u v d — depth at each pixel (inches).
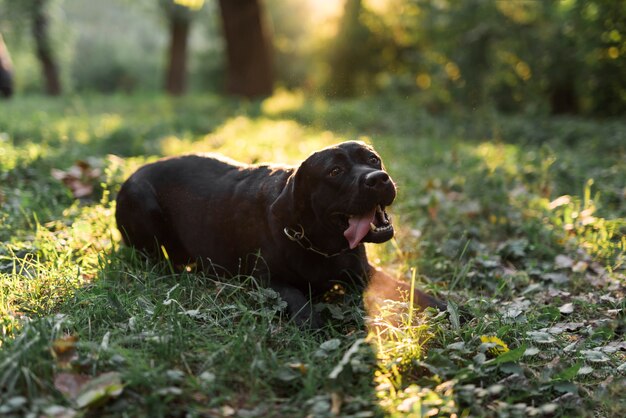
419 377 130.7
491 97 657.6
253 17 730.8
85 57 1818.4
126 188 183.3
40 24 1159.6
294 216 150.6
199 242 173.9
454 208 248.1
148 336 130.3
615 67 562.6
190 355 127.0
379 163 150.7
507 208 247.6
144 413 108.9
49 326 131.0
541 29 647.1
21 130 414.9
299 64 1357.0
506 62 669.9
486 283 187.6
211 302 154.6
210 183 175.9
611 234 219.8
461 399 121.6
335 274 159.5
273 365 125.6
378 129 538.6
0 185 257.3
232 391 119.2
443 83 690.2
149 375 115.5
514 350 130.6
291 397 118.3
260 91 745.6
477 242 218.2
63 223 214.7
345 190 142.2
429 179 283.0
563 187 286.7
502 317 157.1
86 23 2066.9
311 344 137.6
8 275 163.8
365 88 967.0
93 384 112.3
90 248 190.5
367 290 165.5
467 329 149.2
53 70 1213.1
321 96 936.3
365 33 946.7
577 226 224.7
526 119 534.3
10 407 105.0
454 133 510.3
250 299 157.8
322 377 122.6
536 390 126.1
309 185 147.7
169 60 1184.8
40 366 114.7
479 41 654.5
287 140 390.6
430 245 213.2
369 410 116.0
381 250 203.5
